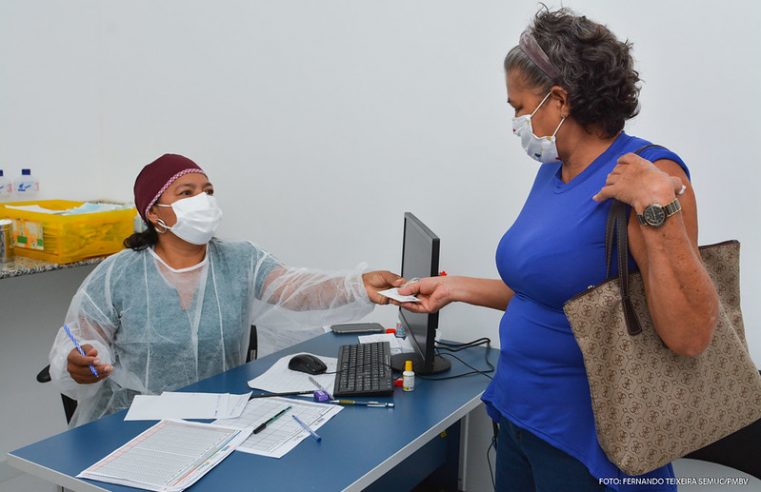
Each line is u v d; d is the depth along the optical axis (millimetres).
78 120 2840
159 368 1816
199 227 1797
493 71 2088
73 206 2740
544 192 1268
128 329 1800
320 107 2428
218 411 1496
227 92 2615
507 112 2078
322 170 2463
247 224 2656
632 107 1136
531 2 2000
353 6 2307
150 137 2824
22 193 2613
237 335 1906
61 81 2748
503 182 2121
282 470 1233
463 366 1904
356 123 2365
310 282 1944
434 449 2160
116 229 2561
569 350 1159
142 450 1299
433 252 1591
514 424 1265
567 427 1172
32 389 2625
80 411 1855
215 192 2709
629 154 1024
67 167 2811
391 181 2328
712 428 1095
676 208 949
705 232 1843
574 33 1121
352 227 2434
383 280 1902
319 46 2395
